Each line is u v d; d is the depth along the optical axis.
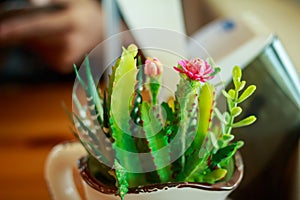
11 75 0.96
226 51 0.46
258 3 0.65
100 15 1.03
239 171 0.33
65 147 0.39
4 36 0.96
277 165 0.44
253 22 0.49
